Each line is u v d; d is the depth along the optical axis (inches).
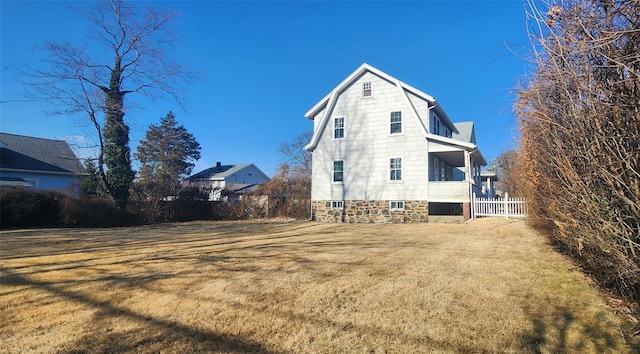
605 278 185.5
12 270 270.1
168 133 1913.1
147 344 146.8
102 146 821.2
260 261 288.2
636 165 121.5
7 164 944.9
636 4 113.3
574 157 155.8
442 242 376.2
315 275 239.0
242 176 1822.1
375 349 137.5
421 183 695.1
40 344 148.9
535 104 166.2
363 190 741.3
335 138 776.3
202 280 233.6
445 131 890.7
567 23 134.0
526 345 135.4
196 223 844.6
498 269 241.8
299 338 148.6
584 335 140.0
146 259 308.0
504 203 637.3
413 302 182.7
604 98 130.9
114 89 830.5
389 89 737.0
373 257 295.7
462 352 132.8
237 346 143.5
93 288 220.8
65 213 704.4
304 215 957.8
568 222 183.0
